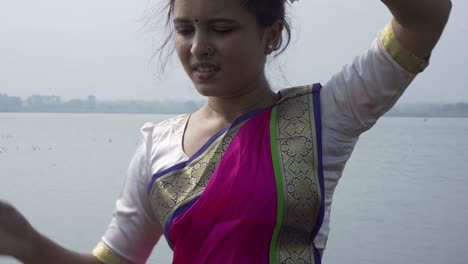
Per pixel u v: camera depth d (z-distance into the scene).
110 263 1.54
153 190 1.45
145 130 1.59
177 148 1.48
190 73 1.42
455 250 5.64
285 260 1.32
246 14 1.36
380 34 1.36
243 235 1.31
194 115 1.54
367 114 1.36
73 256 1.50
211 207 1.34
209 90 1.40
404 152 12.73
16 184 7.38
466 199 7.78
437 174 9.83
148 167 1.53
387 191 8.36
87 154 11.01
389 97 1.35
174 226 1.38
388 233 6.19
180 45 1.41
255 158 1.35
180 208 1.39
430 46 1.31
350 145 1.39
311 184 1.33
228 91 1.41
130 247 1.55
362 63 1.36
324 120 1.38
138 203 1.54
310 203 1.33
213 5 1.34
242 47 1.37
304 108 1.39
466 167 10.49
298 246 1.34
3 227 1.36
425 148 13.44
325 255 5.73
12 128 13.48
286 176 1.33
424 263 5.33
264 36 1.42
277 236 1.32
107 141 13.46
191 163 1.42
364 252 5.66
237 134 1.40
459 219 6.70
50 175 8.18
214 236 1.33
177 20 1.39
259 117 1.41
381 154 12.45
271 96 1.49
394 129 18.91
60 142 12.45
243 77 1.40
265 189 1.32
